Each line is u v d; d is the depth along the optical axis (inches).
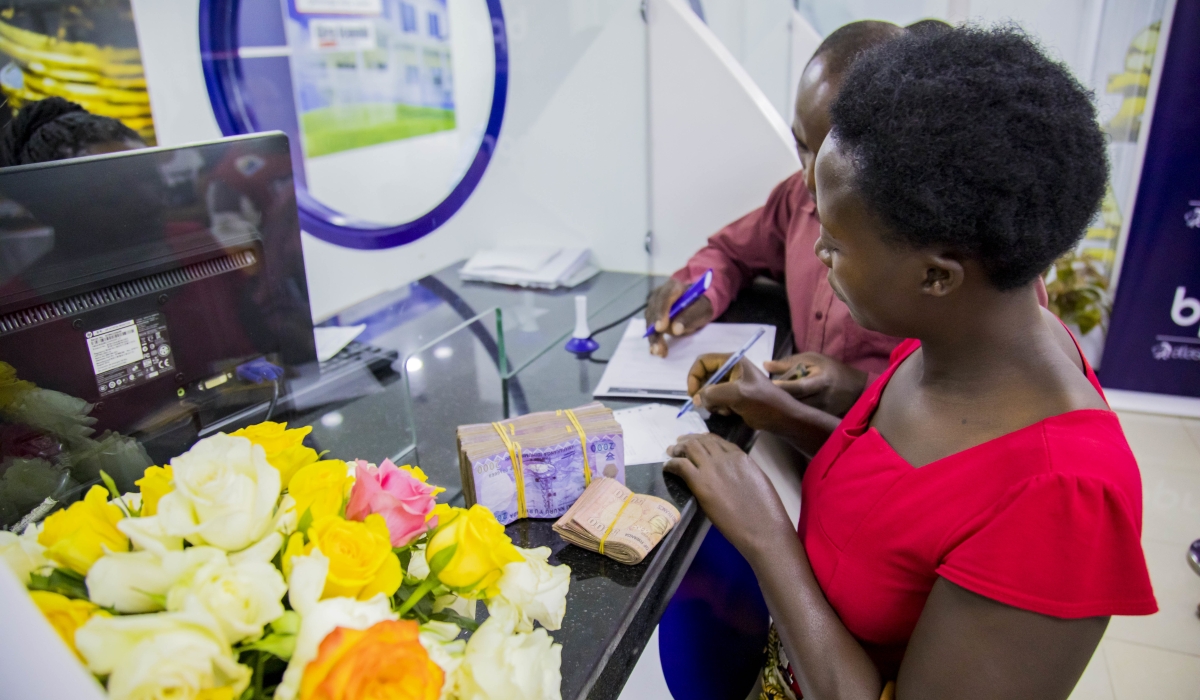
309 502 21.6
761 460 52.5
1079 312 119.7
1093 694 70.2
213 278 40.1
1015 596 23.9
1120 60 106.5
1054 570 23.5
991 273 24.6
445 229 72.2
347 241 63.9
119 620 16.8
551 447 36.5
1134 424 112.7
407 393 45.9
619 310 72.8
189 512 19.4
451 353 59.1
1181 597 80.4
